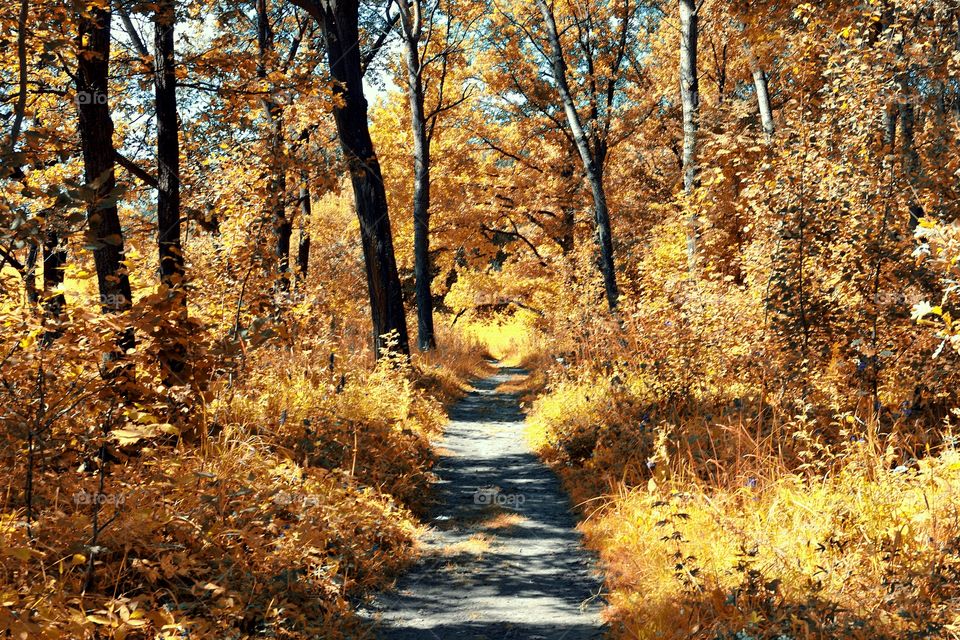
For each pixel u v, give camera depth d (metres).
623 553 6.12
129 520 4.53
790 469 6.59
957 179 7.64
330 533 5.98
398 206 28.91
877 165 7.73
